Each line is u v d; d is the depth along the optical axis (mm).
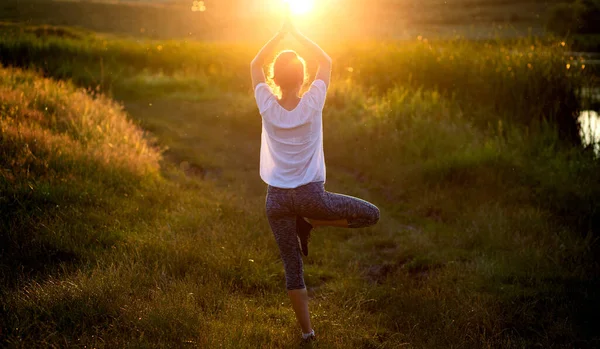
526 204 6125
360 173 7781
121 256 4086
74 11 33938
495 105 10133
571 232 5359
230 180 7324
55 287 3402
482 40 14156
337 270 4703
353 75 13461
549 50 10641
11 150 5617
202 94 13547
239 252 4547
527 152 7680
